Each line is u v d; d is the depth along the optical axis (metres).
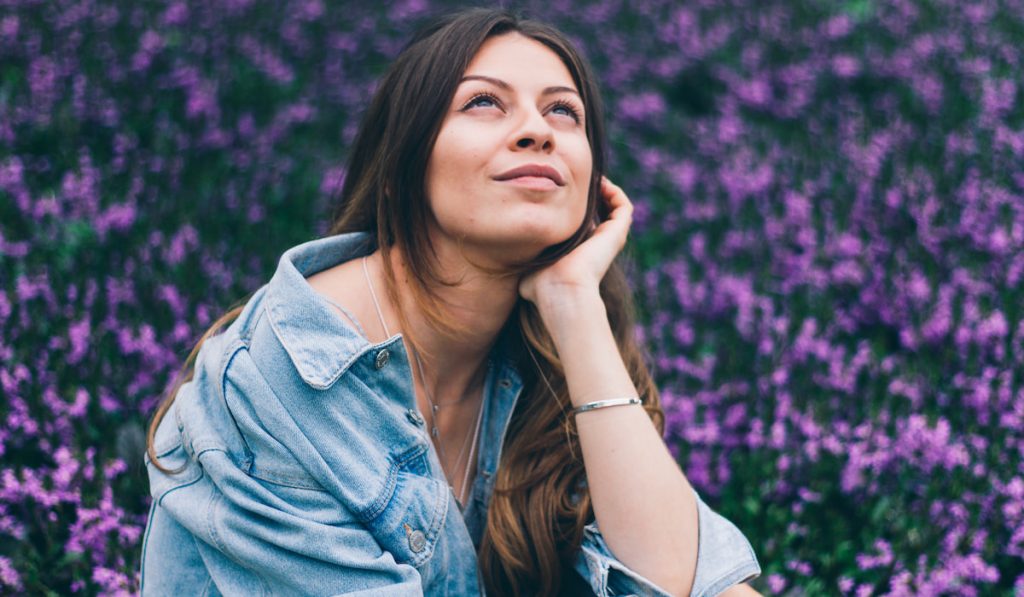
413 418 1.89
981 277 3.38
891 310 3.35
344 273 1.97
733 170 4.39
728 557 1.88
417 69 1.87
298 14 5.47
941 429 2.71
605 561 1.88
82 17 4.92
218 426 1.81
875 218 3.83
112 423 2.81
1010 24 5.20
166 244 3.56
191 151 4.27
